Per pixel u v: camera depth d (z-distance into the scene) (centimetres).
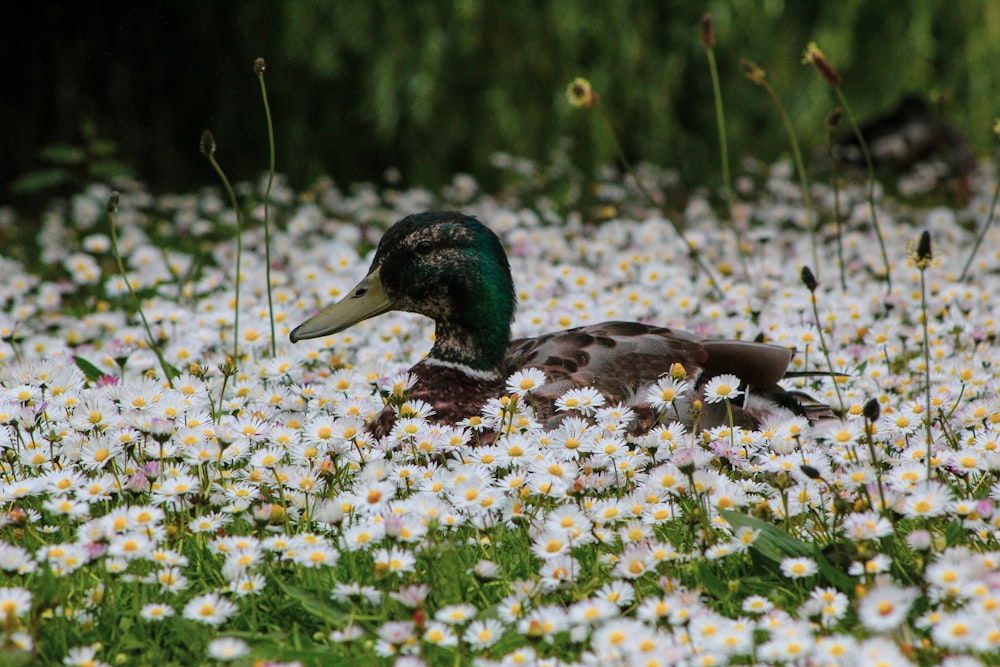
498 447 714
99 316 1192
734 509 665
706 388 773
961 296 1173
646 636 512
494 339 893
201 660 584
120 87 2275
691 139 2255
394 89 2108
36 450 744
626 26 2139
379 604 618
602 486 716
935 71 2281
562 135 2198
